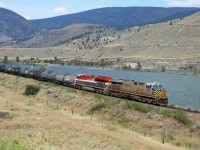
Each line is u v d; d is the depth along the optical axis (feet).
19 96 215.92
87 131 109.60
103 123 138.72
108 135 107.24
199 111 142.51
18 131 101.14
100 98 176.24
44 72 279.90
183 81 507.30
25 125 114.32
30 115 138.21
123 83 181.68
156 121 134.21
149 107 145.89
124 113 149.89
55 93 212.23
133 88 173.37
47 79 271.90
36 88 230.89
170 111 135.23
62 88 220.64
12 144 52.19
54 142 89.25
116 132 119.34
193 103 261.65
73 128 112.27
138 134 124.16
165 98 159.74
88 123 131.34
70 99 192.34
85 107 173.27
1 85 291.58
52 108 177.27
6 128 110.11
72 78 234.58
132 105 152.05
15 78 301.02
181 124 127.44
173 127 127.03
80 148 84.53
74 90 209.97
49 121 123.85
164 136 123.75
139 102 168.45
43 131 103.35
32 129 106.63
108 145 93.20
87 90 215.51
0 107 154.61
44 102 201.77
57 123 119.34
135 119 141.90
